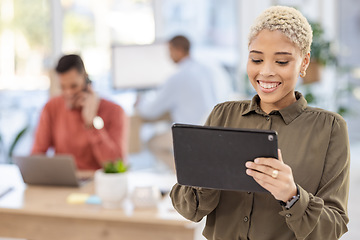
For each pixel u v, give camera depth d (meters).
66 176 2.89
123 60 5.10
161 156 5.38
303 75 1.37
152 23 6.55
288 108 1.38
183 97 5.01
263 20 1.30
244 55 6.57
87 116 3.21
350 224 4.34
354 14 7.10
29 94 6.54
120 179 2.56
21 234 2.65
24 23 6.50
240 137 1.21
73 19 6.54
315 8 6.74
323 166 1.33
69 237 2.58
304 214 1.23
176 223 2.39
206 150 1.26
